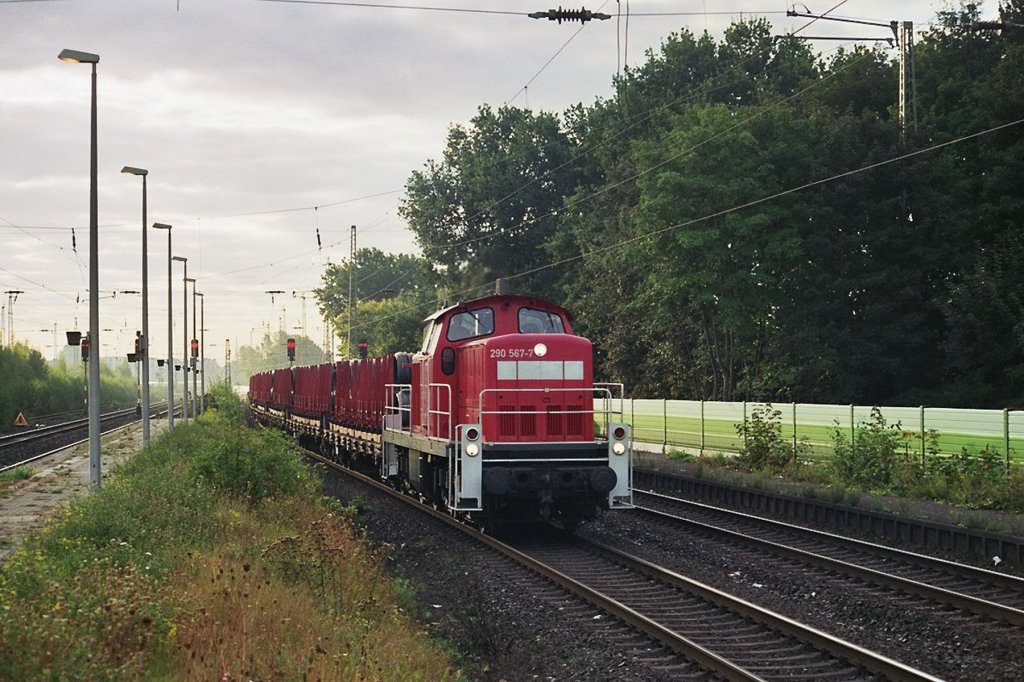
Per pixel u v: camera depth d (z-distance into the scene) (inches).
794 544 713.0
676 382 2142.0
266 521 689.0
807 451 1209.4
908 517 746.2
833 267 1728.6
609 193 2356.1
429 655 399.5
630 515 855.1
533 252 2869.1
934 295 1663.4
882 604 505.0
